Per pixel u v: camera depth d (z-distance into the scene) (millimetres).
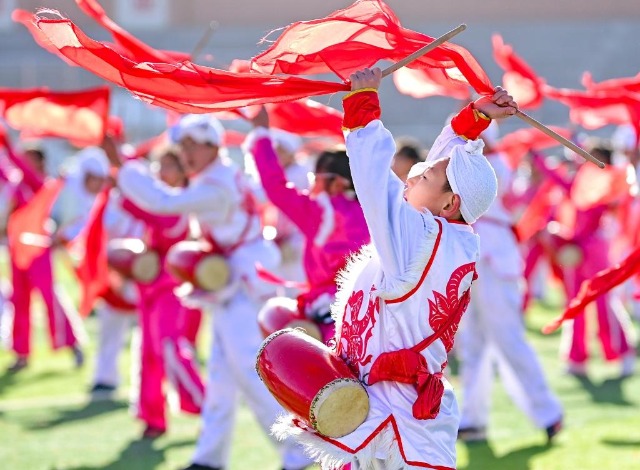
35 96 16922
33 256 28203
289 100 10359
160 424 21594
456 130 10711
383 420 10000
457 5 106125
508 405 24750
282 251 24312
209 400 18047
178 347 21609
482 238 20703
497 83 98625
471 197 10188
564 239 28578
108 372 26297
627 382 27734
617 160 26078
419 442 10031
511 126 86875
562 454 19328
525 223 26406
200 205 17578
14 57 100375
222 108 10414
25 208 27312
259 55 10406
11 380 28250
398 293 9922
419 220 9961
